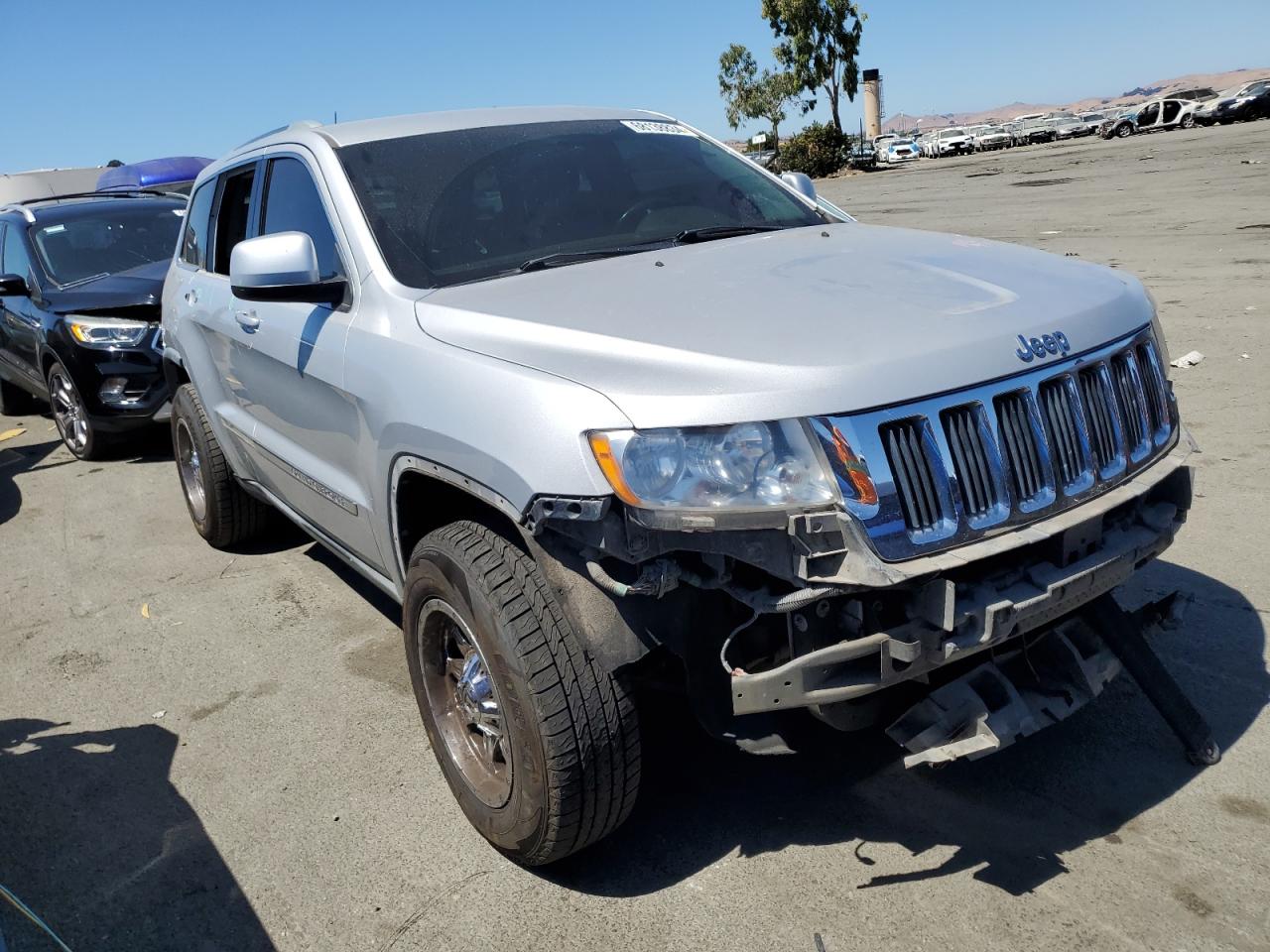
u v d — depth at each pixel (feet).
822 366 7.84
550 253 11.51
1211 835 9.34
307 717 12.75
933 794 10.28
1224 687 11.56
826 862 9.46
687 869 9.53
